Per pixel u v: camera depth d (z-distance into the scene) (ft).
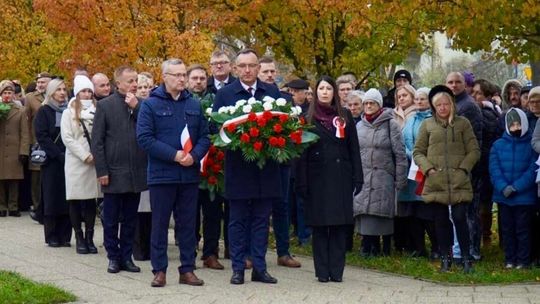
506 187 37.81
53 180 43.11
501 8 41.29
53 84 43.83
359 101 41.45
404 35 46.57
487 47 44.29
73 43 61.11
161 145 32.35
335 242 34.40
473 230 39.60
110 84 46.11
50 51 85.40
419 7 41.37
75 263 38.27
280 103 32.63
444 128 36.73
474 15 41.11
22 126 55.16
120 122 36.37
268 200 33.78
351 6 45.85
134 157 36.14
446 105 36.78
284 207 38.09
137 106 36.70
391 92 44.73
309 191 34.01
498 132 41.01
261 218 33.81
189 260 33.30
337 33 55.26
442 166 36.37
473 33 42.91
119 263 36.29
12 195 55.83
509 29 43.78
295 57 56.39
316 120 34.32
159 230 32.78
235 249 33.55
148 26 56.24
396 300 30.07
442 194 36.17
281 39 55.52
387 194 39.83
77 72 45.57
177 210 33.30
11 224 51.98
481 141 39.24
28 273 35.45
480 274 35.40
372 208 39.75
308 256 41.50
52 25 58.29
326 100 34.40
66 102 44.16
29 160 54.65
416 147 37.22
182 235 33.22
